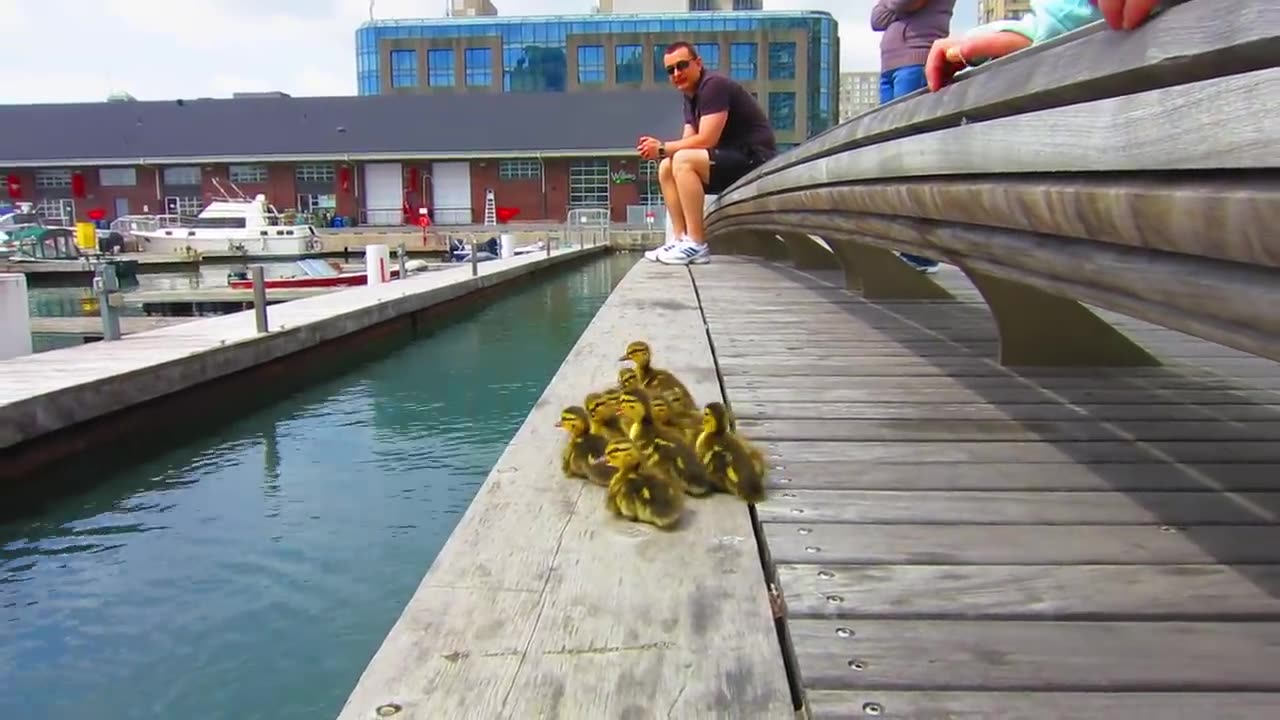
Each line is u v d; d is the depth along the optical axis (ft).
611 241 139.95
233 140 169.89
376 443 25.20
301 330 33.60
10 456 19.95
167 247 130.00
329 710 11.81
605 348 15.25
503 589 6.16
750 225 26.05
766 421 10.61
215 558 16.72
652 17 218.79
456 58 226.79
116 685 12.44
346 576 15.93
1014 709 4.76
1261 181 3.78
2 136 169.89
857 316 19.21
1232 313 4.38
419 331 48.49
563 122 171.42
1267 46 3.67
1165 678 5.02
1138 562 6.54
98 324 38.37
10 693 12.27
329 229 159.33
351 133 170.60
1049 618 5.75
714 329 17.52
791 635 5.59
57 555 17.01
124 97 219.41
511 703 4.75
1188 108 4.17
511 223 169.89
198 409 27.04
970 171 7.19
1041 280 7.26
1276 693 4.87
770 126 30.73
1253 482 8.21
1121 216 4.98
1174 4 4.48
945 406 11.20
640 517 7.38
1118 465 8.78
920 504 7.82
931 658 5.28
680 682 4.96
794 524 7.41
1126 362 13.38
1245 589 6.07
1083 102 5.38
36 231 100.63
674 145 30.37
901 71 24.30
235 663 12.98
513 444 9.83
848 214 13.92
